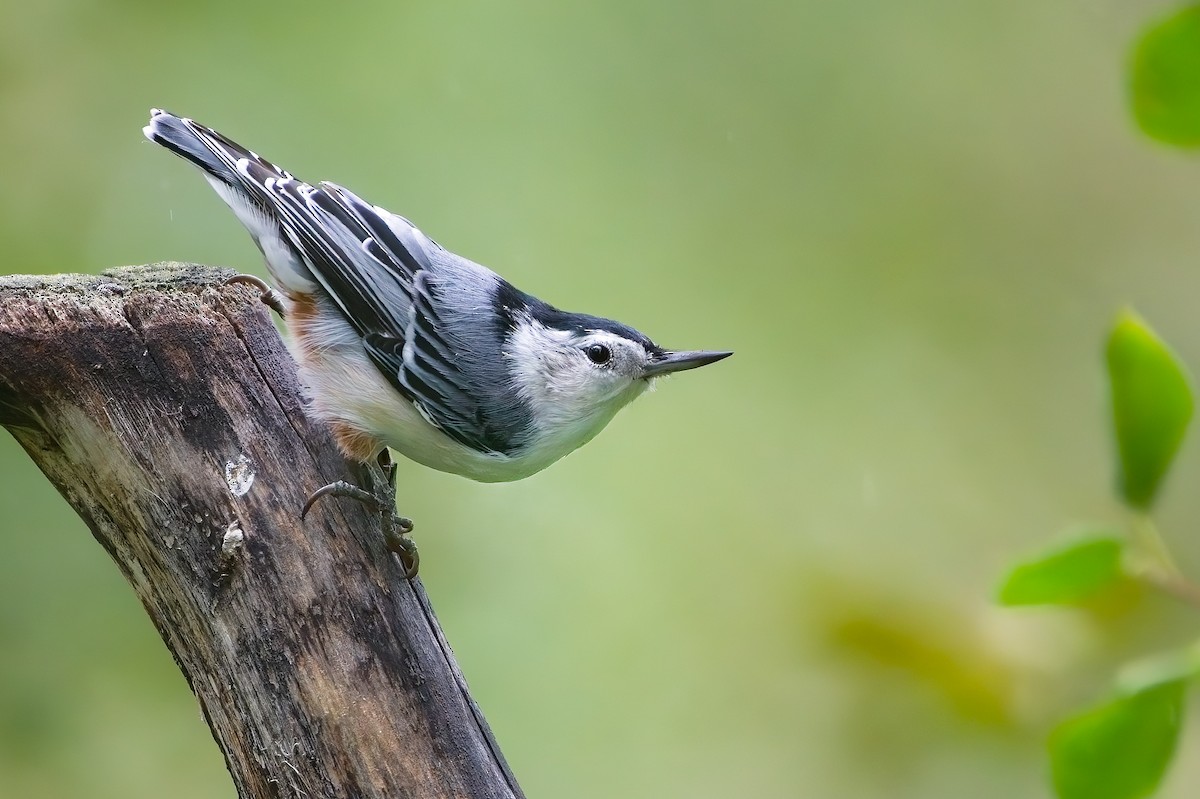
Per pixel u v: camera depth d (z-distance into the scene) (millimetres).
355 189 10969
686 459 11492
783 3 12875
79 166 10492
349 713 5105
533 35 12078
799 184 12609
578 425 7039
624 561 10703
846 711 7797
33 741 8758
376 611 5266
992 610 6832
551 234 11500
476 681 9781
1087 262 12594
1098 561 3414
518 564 10375
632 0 12680
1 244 10070
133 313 5137
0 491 8922
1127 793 3363
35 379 4988
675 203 12156
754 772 9672
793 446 11773
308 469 5352
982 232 12711
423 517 10289
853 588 9008
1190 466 10141
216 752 9094
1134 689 3291
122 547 5270
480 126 11609
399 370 6430
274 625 5125
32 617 8852
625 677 10148
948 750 7113
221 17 11062
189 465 5133
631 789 9609
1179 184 12594
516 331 6832
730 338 11992
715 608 10602
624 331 7125
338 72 11297
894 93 13008
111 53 10805
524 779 9531
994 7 13000
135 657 9031
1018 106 12992
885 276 12578
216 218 10594
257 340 5422
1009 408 12164
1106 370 3344
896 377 12133
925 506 11562
